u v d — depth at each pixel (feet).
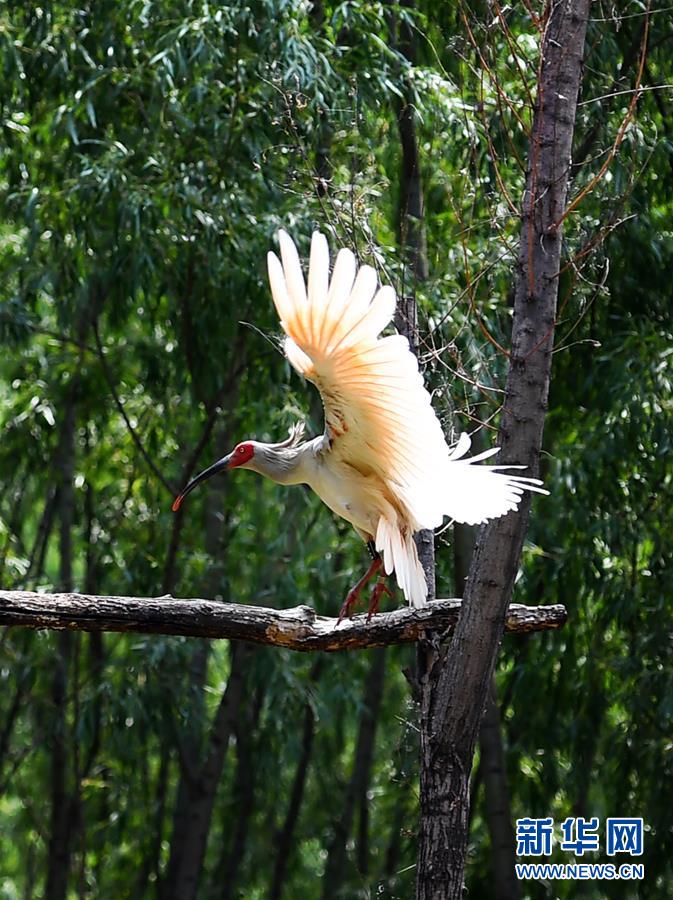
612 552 44.42
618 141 27.02
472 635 26.27
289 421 43.83
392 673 59.52
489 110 38.52
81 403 50.98
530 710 45.62
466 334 38.37
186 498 50.31
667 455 42.27
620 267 42.32
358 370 20.44
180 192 40.47
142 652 45.62
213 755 49.70
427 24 40.32
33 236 41.73
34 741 54.03
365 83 39.01
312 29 42.34
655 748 43.86
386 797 57.21
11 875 69.82
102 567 51.75
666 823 43.78
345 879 56.54
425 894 26.63
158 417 48.96
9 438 51.80
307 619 26.12
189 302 43.32
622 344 42.34
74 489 54.90
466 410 31.83
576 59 27.76
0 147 47.98
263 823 59.98
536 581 44.27
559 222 27.25
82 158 41.50
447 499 21.88
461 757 26.71
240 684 49.85
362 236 33.47
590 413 44.52
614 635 46.75
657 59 42.04
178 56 38.86
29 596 24.70
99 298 45.27
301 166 39.42
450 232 41.68
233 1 40.47
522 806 50.62
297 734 51.26
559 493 44.50
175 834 53.36
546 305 27.25
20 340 46.78
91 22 43.70
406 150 37.99
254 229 40.60
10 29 44.01
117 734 47.14
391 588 46.47
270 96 39.68
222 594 49.34
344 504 24.30
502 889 43.52
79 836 53.88
